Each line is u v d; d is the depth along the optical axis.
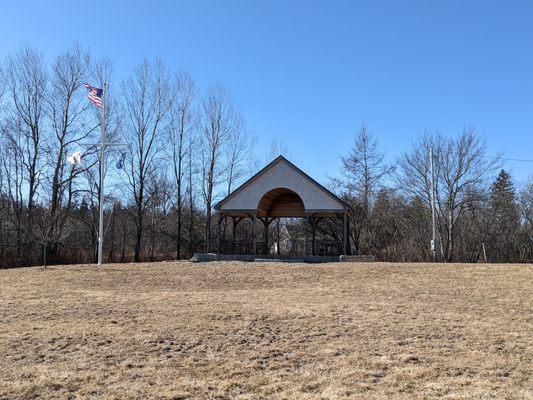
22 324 10.30
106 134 39.16
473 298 13.93
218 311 11.66
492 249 40.97
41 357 7.85
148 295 14.76
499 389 6.26
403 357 7.78
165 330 9.67
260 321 10.54
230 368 7.32
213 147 46.53
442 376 6.86
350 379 6.75
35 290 15.95
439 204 40.59
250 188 26.94
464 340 8.95
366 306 12.55
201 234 48.06
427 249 38.41
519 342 8.77
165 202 47.34
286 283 17.77
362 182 44.84
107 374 6.97
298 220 46.25
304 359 7.79
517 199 46.34
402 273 19.52
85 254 39.09
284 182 26.61
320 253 27.33
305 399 5.96
